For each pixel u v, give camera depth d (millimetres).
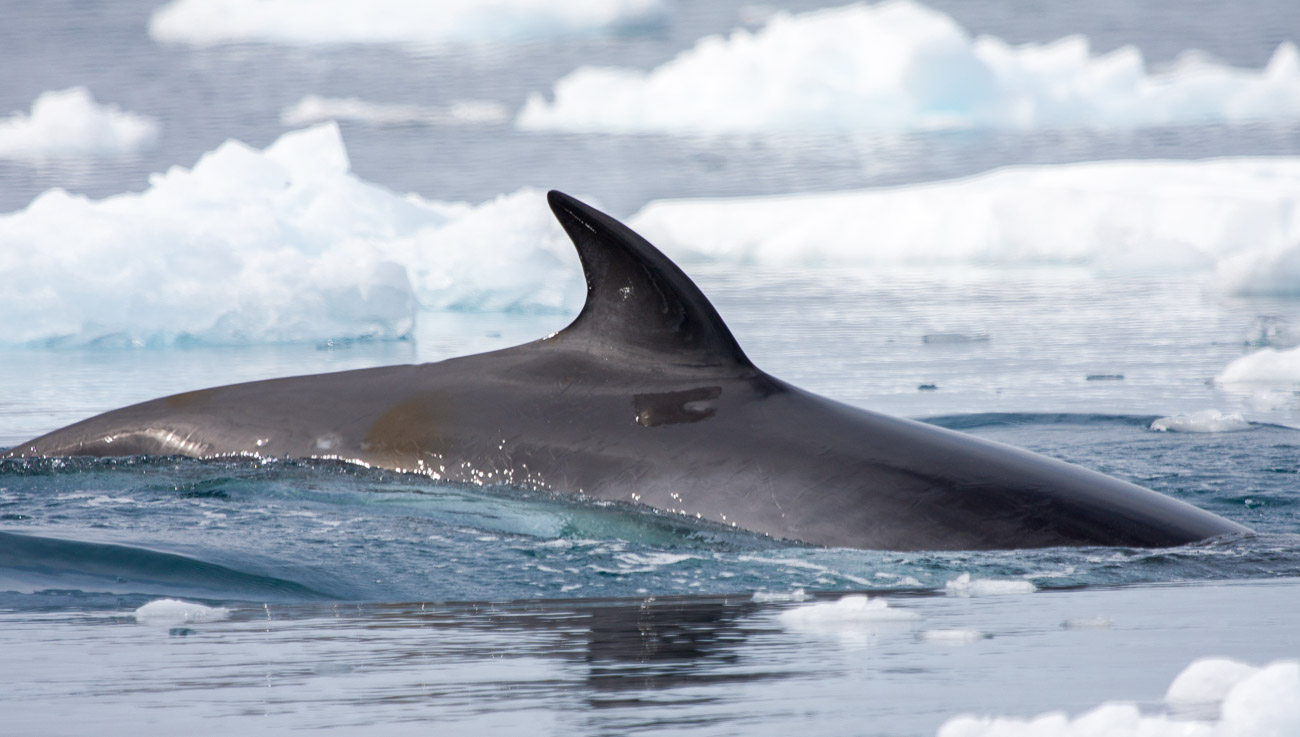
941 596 21812
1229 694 12789
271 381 31297
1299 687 12328
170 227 73438
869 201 116625
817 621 19781
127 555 23875
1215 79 194875
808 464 26156
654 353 28359
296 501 27266
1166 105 191875
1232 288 89375
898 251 112750
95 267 70750
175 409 31125
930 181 150125
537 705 15312
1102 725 12594
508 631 19453
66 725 14781
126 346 69438
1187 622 19469
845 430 27125
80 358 64812
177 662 17703
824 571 23344
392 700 15633
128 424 31094
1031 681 16000
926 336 69438
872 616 20000
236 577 22953
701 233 118188
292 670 17172
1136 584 22562
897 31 195375
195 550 24125
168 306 69812
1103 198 109625
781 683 16109
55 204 77938
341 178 92312
